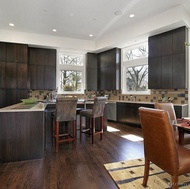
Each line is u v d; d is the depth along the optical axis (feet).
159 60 14.88
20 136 8.79
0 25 15.70
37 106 10.50
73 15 13.66
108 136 13.66
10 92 17.11
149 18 14.24
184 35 13.10
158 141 5.41
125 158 9.11
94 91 22.95
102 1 11.56
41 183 6.59
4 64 16.92
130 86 19.92
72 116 10.86
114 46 19.10
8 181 6.73
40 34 18.17
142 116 6.07
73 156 9.39
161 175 7.16
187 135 7.97
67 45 19.43
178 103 14.66
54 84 19.94
